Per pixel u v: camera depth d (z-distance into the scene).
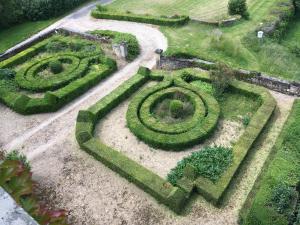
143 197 18.66
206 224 17.17
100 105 24.56
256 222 15.98
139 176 18.97
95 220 17.81
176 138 21.22
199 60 28.73
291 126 20.55
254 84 26.28
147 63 30.36
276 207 16.33
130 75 28.94
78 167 20.75
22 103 25.47
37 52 33.34
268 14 38.19
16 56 32.19
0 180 4.97
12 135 23.94
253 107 23.97
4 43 37.62
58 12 42.28
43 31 38.91
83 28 38.22
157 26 36.78
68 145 22.44
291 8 39.53
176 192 17.73
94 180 19.86
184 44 32.88
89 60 30.22
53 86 27.66
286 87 24.95
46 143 22.89
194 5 41.59
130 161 19.97
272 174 17.86
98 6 40.91
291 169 18.11
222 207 17.83
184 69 27.64
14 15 40.28
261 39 33.00
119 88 26.17
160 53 29.80
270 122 22.56
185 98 24.86
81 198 18.97
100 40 33.47
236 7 37.28
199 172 19.36
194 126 22.05
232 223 17.11
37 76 29.44
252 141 20.53
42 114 25.58
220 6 40.53
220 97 25.02
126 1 44.41
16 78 28.78
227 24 36.03
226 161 19.77
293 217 16.31
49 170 20.80
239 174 19.31
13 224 4.08
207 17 38.25
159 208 18.05
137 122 22.73
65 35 35.59
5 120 25.31
